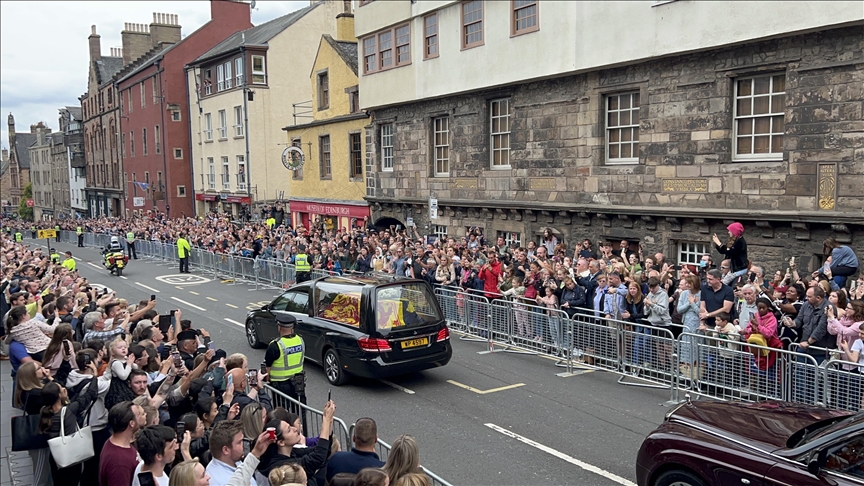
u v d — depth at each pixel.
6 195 113.06
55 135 85.56
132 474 5.20
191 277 26.27
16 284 14.33
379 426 9.17
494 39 19.95
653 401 9.85
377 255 18.56
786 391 8.59
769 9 13.24
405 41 23.92
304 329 11.83
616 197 16.98
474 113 21.47
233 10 50.88
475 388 10.80
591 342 11.40
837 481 4.81
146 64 51.12
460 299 14.59
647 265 12.82
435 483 6.27
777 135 13.89
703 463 5.63
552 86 18.61
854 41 12.29
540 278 12.98
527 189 19.69
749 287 9.65
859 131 12.33
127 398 6.55
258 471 5.38
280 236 24.69
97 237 42.38
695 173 15.14
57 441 5.83
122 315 10.48
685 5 14.74
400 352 10.66
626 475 7.36
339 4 43.12
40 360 9.24
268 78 40.91
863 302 8.38
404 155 25.09
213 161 45.75
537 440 8.46
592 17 16.81
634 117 16.78
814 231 13.09
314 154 32.16
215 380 7.22
